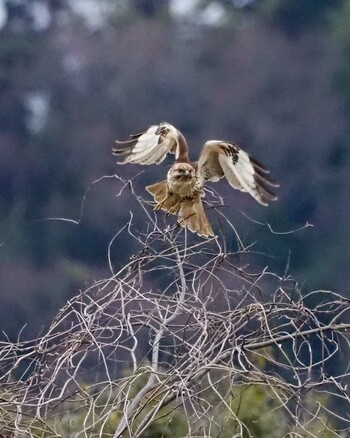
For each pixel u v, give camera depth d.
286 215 30.17
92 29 39.41
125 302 7.41
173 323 8.07
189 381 7.10
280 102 35.28
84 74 36.72
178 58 36.78
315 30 38.72
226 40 37.56
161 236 7.82
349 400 7.09
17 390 7.34
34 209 32.25
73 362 7.68
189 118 35.31
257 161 9.09
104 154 34.12
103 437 7.62
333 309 8.10
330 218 30.45
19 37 37.91
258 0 41.62
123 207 28.23
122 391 7.33
